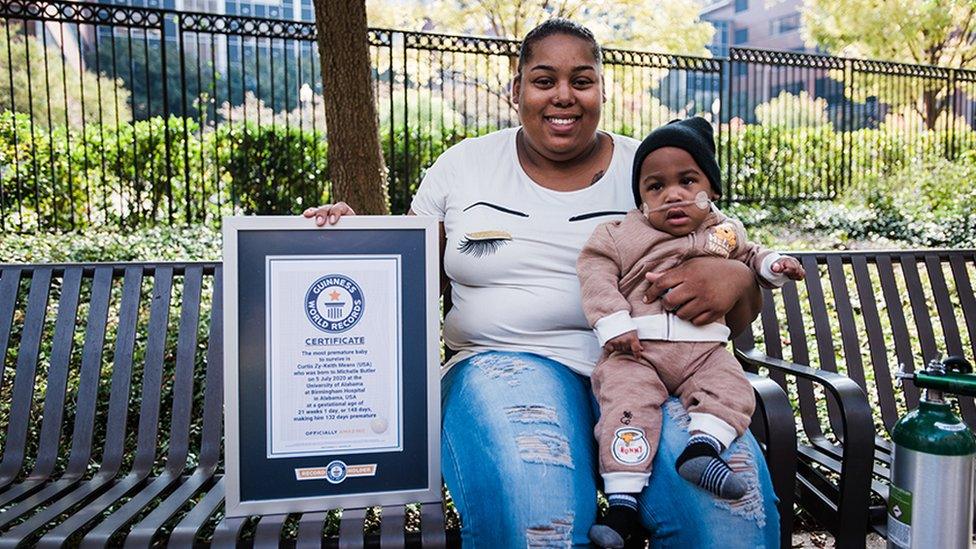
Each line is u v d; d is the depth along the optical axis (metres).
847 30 15.50
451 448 2.01
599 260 2.16
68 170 7.53
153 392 2.55
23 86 17.23
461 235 2.29
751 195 11.02
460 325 2.32
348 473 2.03
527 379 2.06
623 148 2.42
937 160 11.15
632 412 1.94
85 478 2.45
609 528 1.77
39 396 3.86
